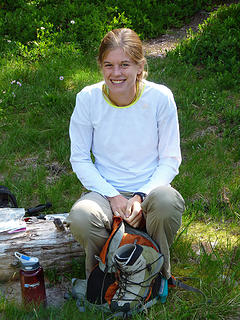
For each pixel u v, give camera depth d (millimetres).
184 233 3375
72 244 2963
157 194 2543
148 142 2775
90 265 2639
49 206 3674
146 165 2844
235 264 3027
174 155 2828
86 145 2881
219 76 6004
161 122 2771
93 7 8336
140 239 2586
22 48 6977
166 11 8430
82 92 2818
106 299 2527
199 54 6707
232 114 5062
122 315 2494
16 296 2809
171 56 6832
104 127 2764
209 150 4559
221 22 7480
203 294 2650
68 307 2578
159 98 2730
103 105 2742
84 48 7211
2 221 3035
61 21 8039
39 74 6188
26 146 4734
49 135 4867
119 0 8430
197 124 5031
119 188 2838
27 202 3846
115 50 2533
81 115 2809
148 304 2557
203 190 3932
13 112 5387
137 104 2707
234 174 4191
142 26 8109
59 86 5977
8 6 8812
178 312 2586
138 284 2482
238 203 3783
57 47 7055
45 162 4512
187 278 2920
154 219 2559
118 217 2633
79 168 2850
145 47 7594
